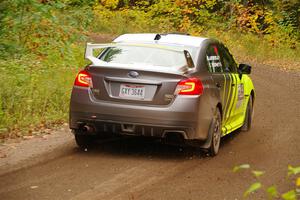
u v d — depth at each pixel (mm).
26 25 16797
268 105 16391
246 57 31297
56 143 10008
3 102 11695
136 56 9383
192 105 8727
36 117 11750
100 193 7039
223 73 10320
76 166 8398
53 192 7027
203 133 9062
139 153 9461
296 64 30328
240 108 11562
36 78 13688
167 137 9211
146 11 39750
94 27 36125
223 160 9281
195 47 9680
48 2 17594
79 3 23953
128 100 8797
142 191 7199
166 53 9391
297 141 11203
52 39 17469
